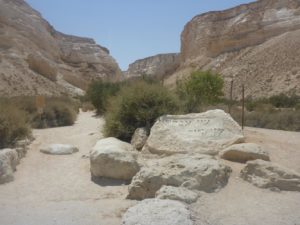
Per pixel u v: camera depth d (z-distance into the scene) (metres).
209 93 16.97
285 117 16.33
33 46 50.09
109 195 6.39
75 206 5.62
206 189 5.90
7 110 10.36
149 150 8.41
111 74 71.00
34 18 58.12
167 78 78.50
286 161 7.72
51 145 9.85
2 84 32.38
